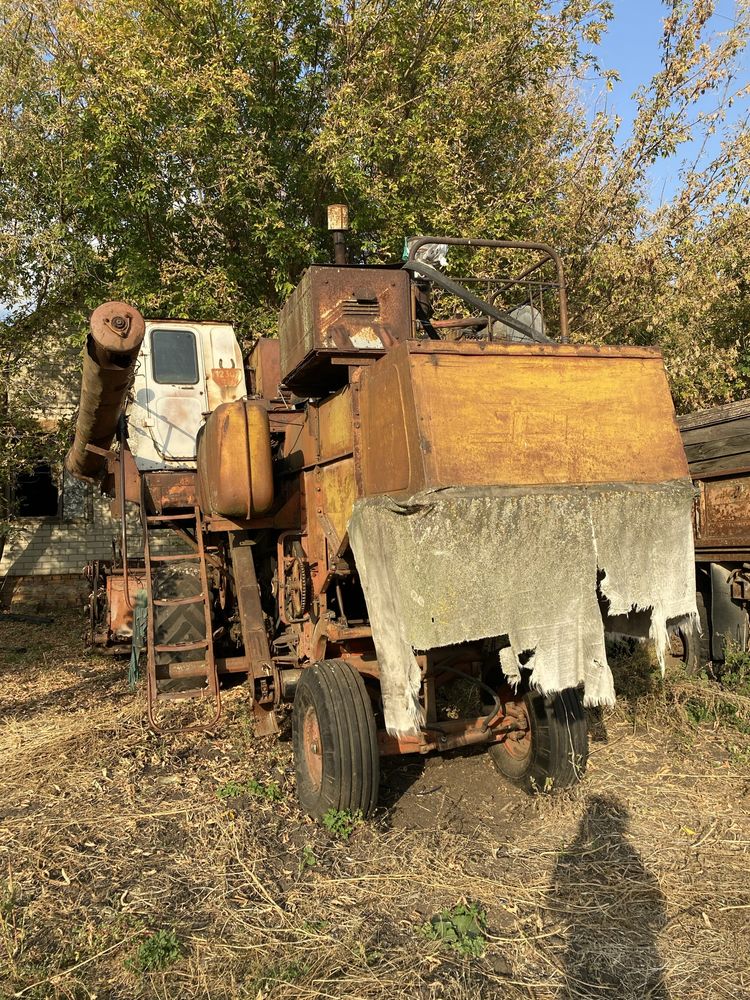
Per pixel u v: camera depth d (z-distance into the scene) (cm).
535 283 466
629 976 277
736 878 343
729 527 632
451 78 1065
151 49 929
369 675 437
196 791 448
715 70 891
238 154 960
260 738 527
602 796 429
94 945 297
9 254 1033
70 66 989
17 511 1245
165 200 1014
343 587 457
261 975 277
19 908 325
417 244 424
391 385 342
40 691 701
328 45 1060
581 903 324
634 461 348
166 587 567
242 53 999
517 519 323
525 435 333
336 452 414
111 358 438
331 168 963
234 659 531
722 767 470
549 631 326
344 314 398
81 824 406
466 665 475
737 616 620
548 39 1055
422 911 320
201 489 528
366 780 382
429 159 998
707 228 930
